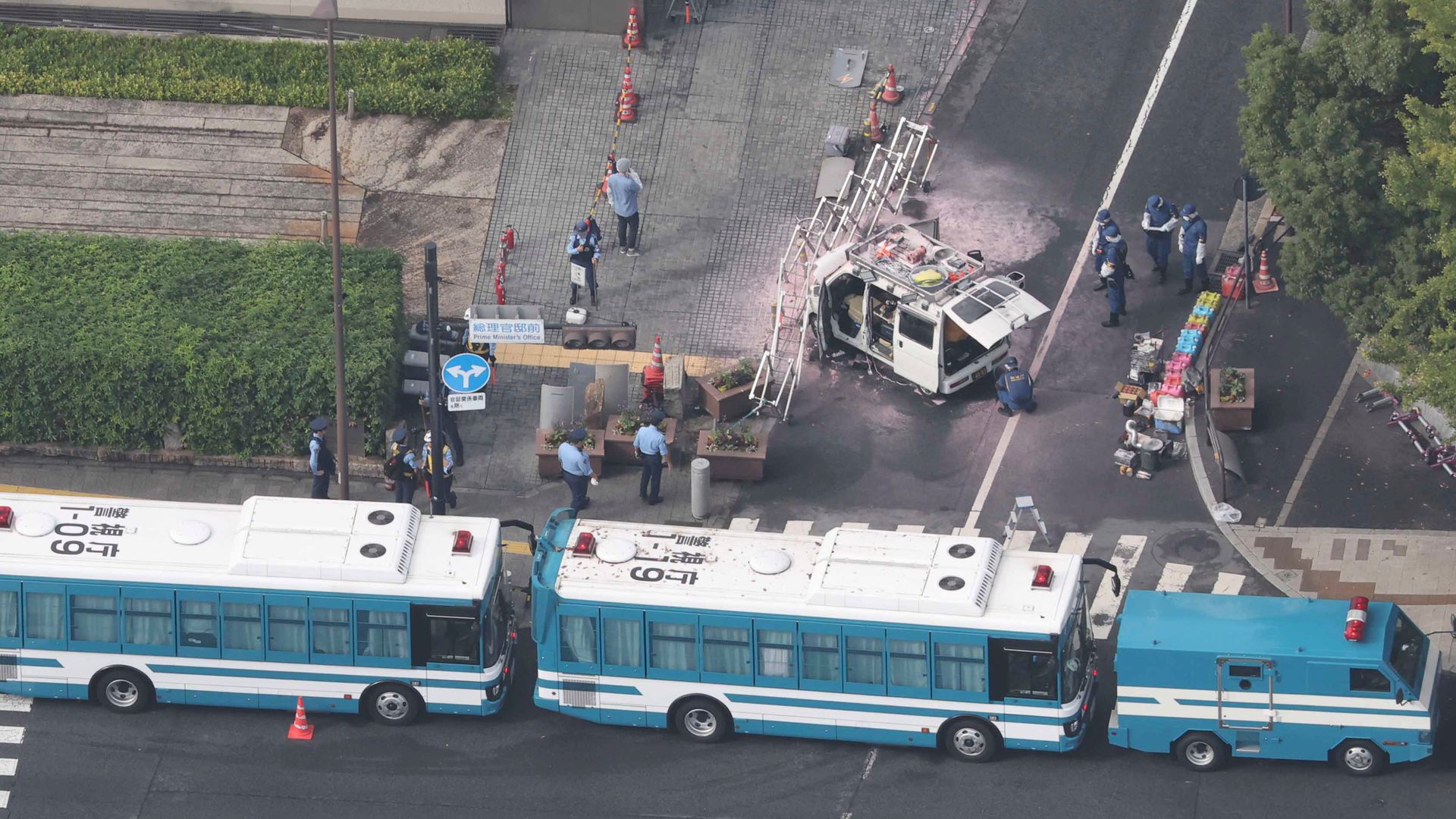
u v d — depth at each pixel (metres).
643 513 175.12
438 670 151.00
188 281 188.38
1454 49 155.12
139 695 153.50
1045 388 184.88
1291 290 173.75
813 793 147.50
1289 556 168.00
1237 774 146.75
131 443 181.75
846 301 187.00
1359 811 143.38
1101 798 145.88
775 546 151.12
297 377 178.00
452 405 162.00
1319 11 176.50
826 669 147.75
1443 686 153.62
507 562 170.12
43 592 150.75
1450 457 173.62
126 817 146.25
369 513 152.25
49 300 185.88
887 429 182.25
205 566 150.00
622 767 150.12
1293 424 179.38
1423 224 165.75
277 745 152.00
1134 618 146.50
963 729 148.00
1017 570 148.12
